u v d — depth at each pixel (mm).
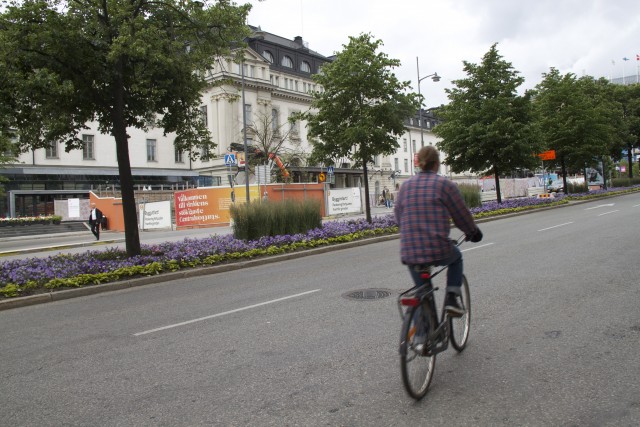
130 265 10258
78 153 47219
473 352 4566
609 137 32938
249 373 4316
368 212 18359
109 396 3992
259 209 14766
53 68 10109
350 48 17672
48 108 10414
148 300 8000
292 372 4281
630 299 6105
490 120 24688
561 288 6902
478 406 3488
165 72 11555
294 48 58844
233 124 50406
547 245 11414
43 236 29000
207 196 29125
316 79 18125
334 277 9078
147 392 4027
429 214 3742
